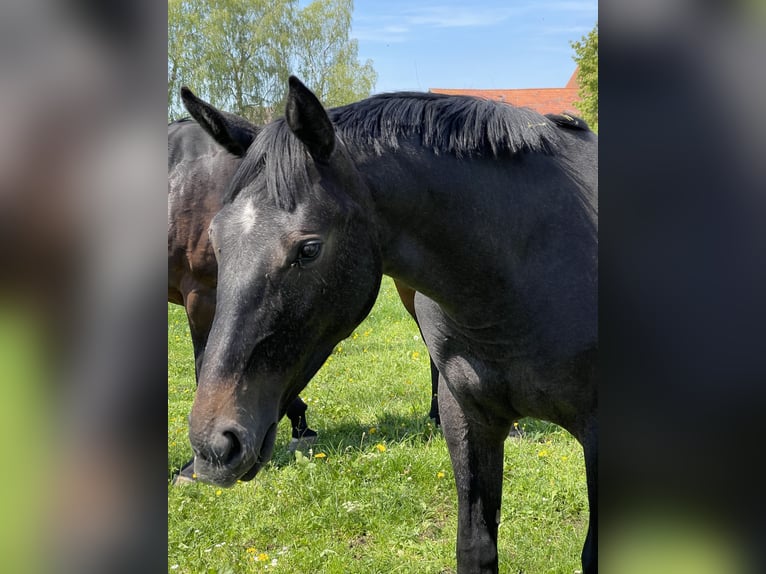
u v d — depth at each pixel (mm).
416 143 1883
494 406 2135
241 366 1611
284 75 22766
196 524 3404
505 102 2082
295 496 3654
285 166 1653
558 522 3332
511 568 2961
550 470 3768
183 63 21422
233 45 22031
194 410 1595
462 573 2338
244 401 1612
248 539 3305
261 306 1621
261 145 1704
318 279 1675
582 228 1970
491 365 2049
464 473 2283
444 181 1874
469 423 2242
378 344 6992
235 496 3699
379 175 1826
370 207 1805
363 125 1865
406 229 1889
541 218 1943
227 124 1860
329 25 23859
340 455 4121
